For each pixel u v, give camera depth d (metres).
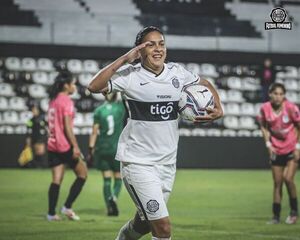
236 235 12.57
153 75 7.76
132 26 38.50
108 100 15.88
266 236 12.46
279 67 38.84
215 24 39.22
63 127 14.64
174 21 38.94
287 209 18.11
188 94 8.12
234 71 38.53
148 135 7.79
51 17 37.94
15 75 36.75
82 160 14.90
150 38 7.70
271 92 14.52
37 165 31.64
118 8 40.84
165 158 7.86
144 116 7.77
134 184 7.77
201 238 12.14
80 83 36.72
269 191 22.78
